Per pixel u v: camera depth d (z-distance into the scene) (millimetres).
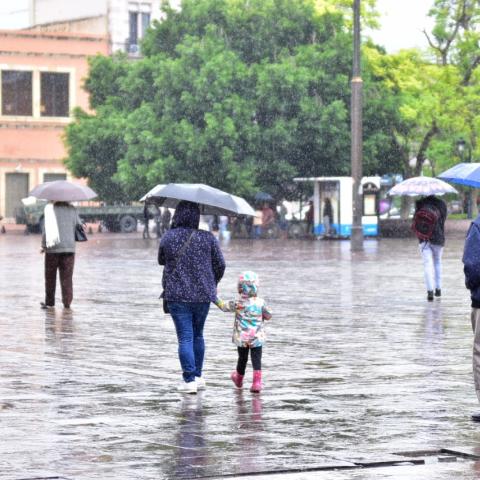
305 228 124250
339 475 15734
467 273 20375
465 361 27797
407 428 19188
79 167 132000
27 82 167500
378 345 31031
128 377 25031
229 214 24578
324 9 124438
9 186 167500
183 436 18453
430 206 45344
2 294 48906
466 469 16156
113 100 132375
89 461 16578
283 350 29953
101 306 43219
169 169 118062
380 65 123500
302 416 20312
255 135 117688
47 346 30812
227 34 125250
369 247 96875
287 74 118062
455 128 122375
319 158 121750
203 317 23406
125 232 146750
